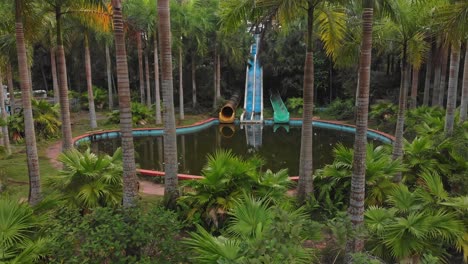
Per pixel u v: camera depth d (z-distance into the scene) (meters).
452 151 9.10
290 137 23.55
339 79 33.53
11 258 4.86
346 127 25.91
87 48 21.89
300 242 4.63
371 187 8.30
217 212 7.21
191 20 25.80
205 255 4.75
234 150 19.22
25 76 7.82
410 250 5.75
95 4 9.44
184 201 7.90
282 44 33.84
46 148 16.38
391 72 29.66
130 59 33.53
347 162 9.01
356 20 10.38
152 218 5.11
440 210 6.21
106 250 4.63
